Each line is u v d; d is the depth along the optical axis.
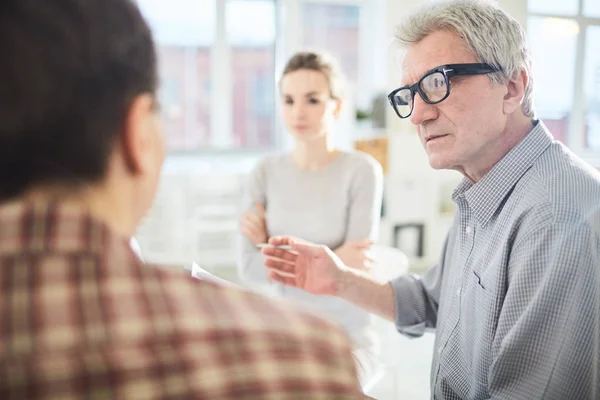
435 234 4.65
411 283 1.35
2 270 0.37
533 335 0.89
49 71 0.37
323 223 1.91
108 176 0.41
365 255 1.76
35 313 0.36
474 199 1.07
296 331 0.41
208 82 5.47
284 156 2.02
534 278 0.91
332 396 0.40
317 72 1.88
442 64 1.03
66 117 0.38
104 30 0.39
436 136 1.07
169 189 4.50
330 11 5.34
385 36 4.82
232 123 5.61
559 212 0.92
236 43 5.45
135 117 0.42
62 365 0.36
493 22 1.01
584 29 4.97
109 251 0.39
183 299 0.40
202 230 4.62
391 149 4.46
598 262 0.90
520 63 1.03
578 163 1.01
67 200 0.39
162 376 0.37
